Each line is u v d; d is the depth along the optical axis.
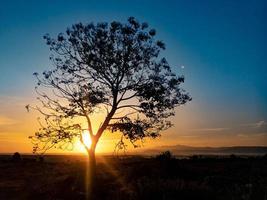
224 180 33.31
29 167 63.97
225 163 57.25
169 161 40.47
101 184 31.22
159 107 33.06
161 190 24.50
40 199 29.94
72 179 33.81
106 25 32.84
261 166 41.84
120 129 32.53
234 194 23.17
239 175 38.41
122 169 41.75
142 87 32.38
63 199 29.03
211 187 26.50
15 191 33.78
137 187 26.25
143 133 32.78
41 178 41.62
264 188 21.81
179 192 24.25
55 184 33.50
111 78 32.12
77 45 32.62
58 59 33.12
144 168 37.22
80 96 32.28
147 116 33.09
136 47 32.91
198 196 24.00
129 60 32.22
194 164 56.09
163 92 32.75
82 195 28.94
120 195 25.64
